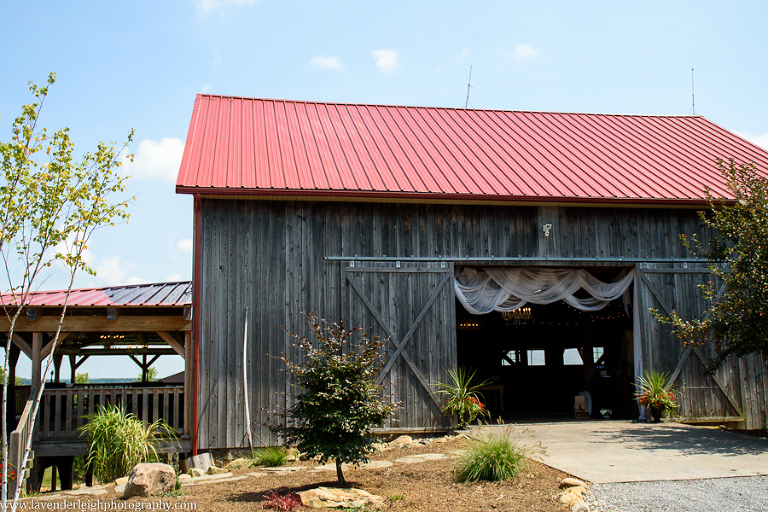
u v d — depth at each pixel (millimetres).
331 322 11047
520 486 7059
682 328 11344
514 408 16859
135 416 10211
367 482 7664
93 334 13633
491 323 17844
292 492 7141
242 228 10969
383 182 11625
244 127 13469
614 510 6180
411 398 11148
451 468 8086
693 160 14672
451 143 14094
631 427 11469
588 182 12695
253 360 10648
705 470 7758
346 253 11312
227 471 9414
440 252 11703
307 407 7262
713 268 10953
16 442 8914
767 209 10484
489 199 11539
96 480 9852
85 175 7312
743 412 12461
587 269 12766
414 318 11406
